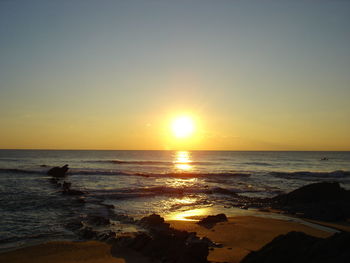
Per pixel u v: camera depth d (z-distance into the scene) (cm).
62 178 3981
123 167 6306
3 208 2044
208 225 1667
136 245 1263
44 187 3080
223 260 1058
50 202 2280
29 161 7538
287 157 14288
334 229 1669
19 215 1866
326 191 2562
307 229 1628
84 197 2525
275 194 3072
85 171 4619
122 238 1354
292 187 3634
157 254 1146
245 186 3609
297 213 2109
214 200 2633
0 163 6656
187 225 1650
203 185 3541
